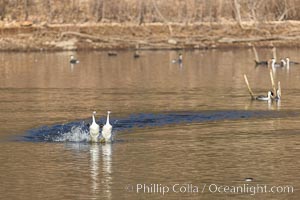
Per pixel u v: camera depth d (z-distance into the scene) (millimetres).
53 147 83125
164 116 105062
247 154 79312
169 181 69375
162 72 174500
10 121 101250
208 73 171500
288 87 143125
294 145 83500
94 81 155875
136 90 138375
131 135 90062
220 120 101625
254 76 164750
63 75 169125
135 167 74062
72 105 117625
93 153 80000
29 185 68375
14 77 165125
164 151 80938
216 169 73250
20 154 79812
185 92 134375
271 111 109750
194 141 86188
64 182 69188
